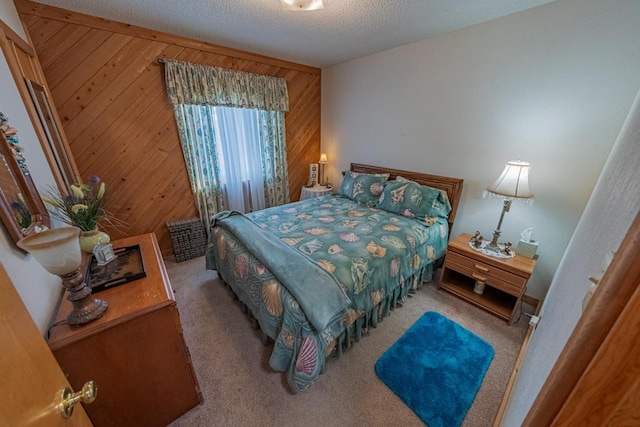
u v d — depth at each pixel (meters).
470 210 2.42
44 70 1.92
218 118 2.88
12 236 0.84
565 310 0.70
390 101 2.89
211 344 1.73
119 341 0.99
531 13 1.78
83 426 0.69
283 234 2.00
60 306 1.05
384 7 1.80
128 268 1.30
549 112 1.82
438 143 2.55
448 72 2.32
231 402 1.36
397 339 1.74
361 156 3.42
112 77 2.20
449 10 1.83
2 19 1.42
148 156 2.54
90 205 1.36
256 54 2.94
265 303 1.47
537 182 1.94
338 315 1.36
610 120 1.59
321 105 3.81
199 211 2.93
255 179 3.36
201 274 2.58
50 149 1.59
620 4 1.45
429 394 1.38
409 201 2.41
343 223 2.24
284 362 1.37
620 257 0.27
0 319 0.46
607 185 0.87
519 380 1.10
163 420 1.23
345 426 1.25
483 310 2.02
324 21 2.04
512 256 1.91
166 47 2.38
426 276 2.36
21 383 0.47
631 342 0.26
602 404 0.30
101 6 1.83
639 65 1.45
